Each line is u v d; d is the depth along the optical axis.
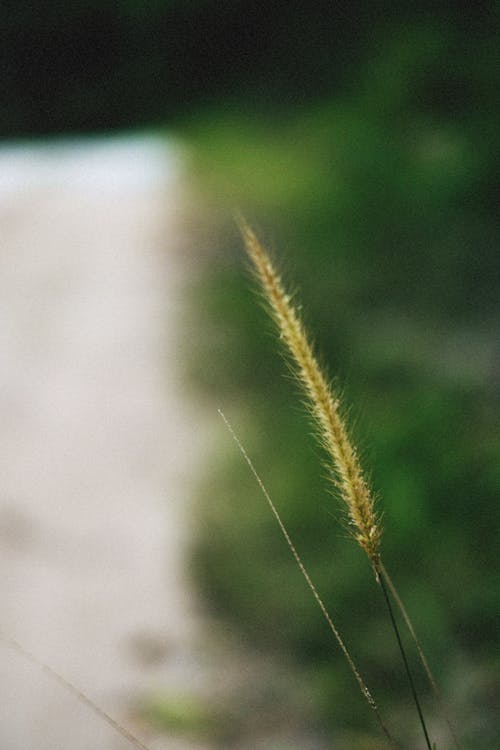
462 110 12.12
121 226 12.47
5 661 4.26
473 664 4.07
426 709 3.84
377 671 4.10
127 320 8.77
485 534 4.80
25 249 11.81
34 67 28.12
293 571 4.83
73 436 6.62
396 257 9.50
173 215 12.68
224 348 7.81
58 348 8.27
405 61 13.34
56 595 4.75
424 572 4.68
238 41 25.55
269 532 5.18
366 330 7.97
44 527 5.43
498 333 7.64
